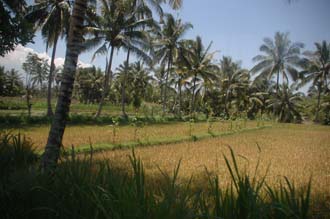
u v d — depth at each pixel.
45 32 22.77
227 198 2.69
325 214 4.34
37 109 40.47
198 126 23.77
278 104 43.38
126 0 17.34
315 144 15.18
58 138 5.23
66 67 5.37
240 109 44.91
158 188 4.62
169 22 30.92
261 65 37.72
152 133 16.89
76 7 5.46
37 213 3.00
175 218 2.47
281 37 36.84
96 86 64.44
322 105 44.47
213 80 36.22
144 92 55.09
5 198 3.10
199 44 34.41
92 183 3.21
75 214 2.80
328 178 7.08
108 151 10.35
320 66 38.91
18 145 4.72
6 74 58.91
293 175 7.33
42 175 3.50
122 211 2.49
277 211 2.64
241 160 9.47
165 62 32.91
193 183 5.84
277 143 15.12
